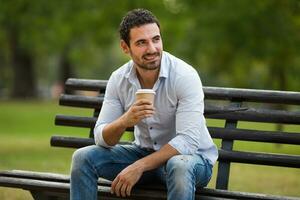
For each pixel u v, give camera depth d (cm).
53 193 573
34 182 566
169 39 2412
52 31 2450
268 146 1639
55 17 2031
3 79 5941
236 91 577
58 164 1097
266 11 1819
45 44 3164
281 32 1842
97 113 627
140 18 525
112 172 545
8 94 5553
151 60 523
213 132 575
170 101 533
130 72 545
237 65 2720
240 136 565
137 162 518
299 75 1966
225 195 514
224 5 1895
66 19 2041
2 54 5844
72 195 532
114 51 6688
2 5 2039
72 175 532
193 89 528
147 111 509
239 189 858
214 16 1931
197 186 528
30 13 2038
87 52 3766
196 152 530
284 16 1823
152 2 2047
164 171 547
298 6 1753
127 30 528
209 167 530
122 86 553
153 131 548
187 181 495
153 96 511
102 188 543
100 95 632
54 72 7225
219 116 579
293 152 1461
